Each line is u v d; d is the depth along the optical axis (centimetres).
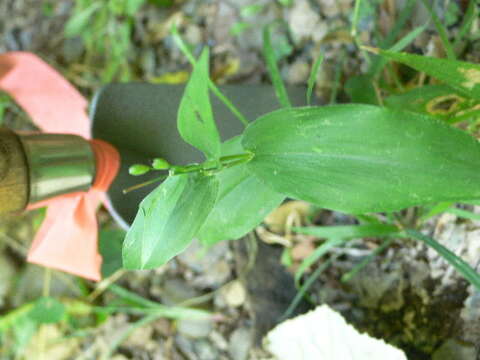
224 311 26
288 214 25
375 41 24
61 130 26
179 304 27
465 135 11
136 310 27
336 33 25
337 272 24
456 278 20
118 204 21
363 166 12
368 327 22
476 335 19
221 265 26
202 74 12
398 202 12
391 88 23
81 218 20
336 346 20
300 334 21
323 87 25
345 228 20
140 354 27
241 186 15
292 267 24
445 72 14
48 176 18
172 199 13
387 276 22
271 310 24
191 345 26
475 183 11
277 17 27
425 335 21
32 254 21
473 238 19
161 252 12
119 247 25
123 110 22
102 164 19
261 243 25
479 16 21
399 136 12
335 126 12
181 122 12
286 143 13
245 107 23
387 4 24
